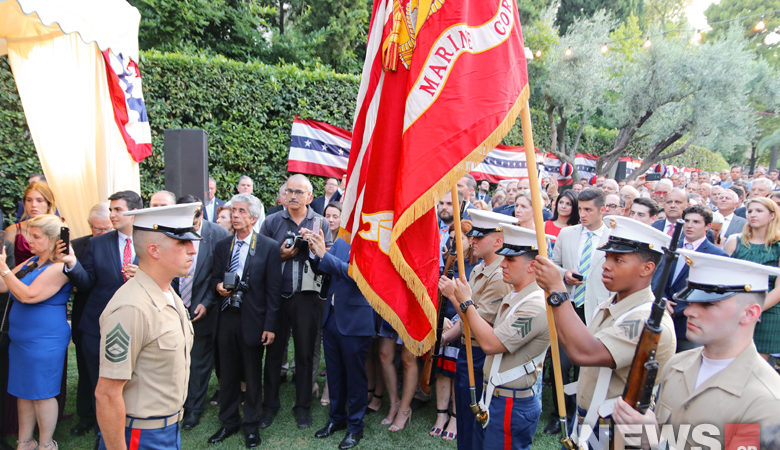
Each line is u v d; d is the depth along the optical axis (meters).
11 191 6.17
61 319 3.28
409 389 3.90
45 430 3.23
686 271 3.72
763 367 1.46
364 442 3.67
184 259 2.16
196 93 7.16
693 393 1.53
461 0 2.10
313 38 13.45
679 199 4.88
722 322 1.46
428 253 2.39
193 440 3.67
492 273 3.00
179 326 2.18
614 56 14.75
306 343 3.95
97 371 3.45
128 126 5.50
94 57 5.03
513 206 5.75
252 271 3.67
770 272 1.45
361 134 2.79
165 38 11.16
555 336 1.92
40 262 3.23
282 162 8.02
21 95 4.53
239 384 3.81
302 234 3.60
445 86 2.07
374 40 2.67
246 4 12.98
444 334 3.29
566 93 13.59
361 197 2.69
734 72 12.90
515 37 2.15
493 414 2.42
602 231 3.99
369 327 3.61
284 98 7.86
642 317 1.82
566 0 21.55
